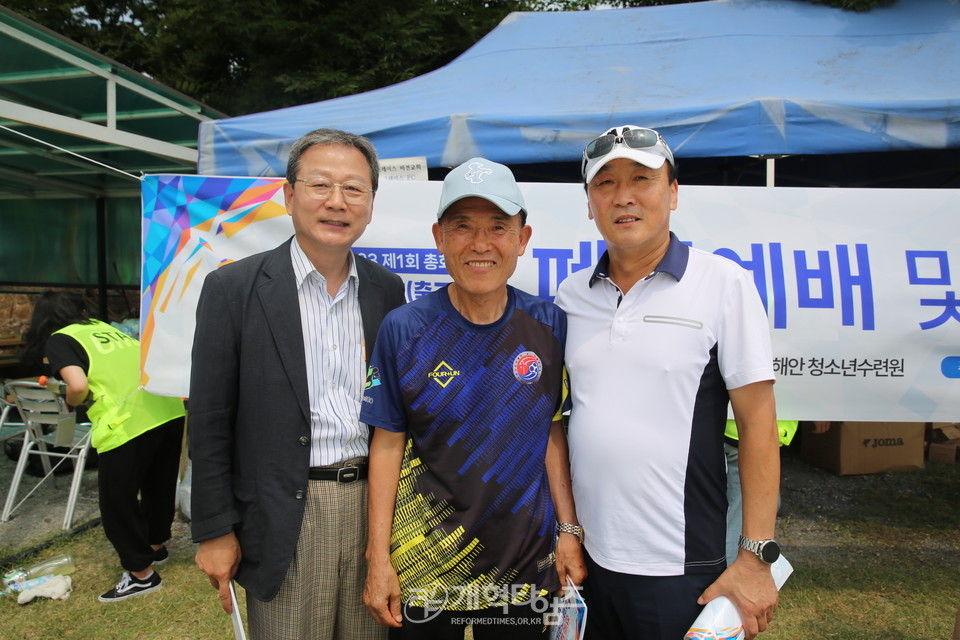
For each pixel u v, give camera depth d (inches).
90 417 105.0
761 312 56.4
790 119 127.7
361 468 64.7
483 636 61.4
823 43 165.9
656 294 58.0
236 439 62.6
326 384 63.7
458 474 57.1
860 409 93.3
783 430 94.5
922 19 169.5
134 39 424.8
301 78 335.9
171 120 226.1
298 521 60.8
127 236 309.1
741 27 181.3
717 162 214.1
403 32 332.8
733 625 53.5
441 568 57.4
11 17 151.9
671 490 56.0
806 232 94.4
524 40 197.2
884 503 146.4
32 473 165.2
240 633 61.3
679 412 55.9
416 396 57.8
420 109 150.4
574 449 59.9
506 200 55.7
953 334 92.1
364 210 63.6
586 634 63.0
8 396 169.6
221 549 61.2
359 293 67.0
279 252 64.8
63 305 139.3
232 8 333.7
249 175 148.5
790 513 141.6
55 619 100.0
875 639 93.7
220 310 61.2
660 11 202.4
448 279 96.7
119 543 104.3
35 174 269.1
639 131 56.7
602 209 58.4
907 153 208.7
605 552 58.1
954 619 98.4
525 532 57.4
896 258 93.4
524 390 58.3
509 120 135.9
